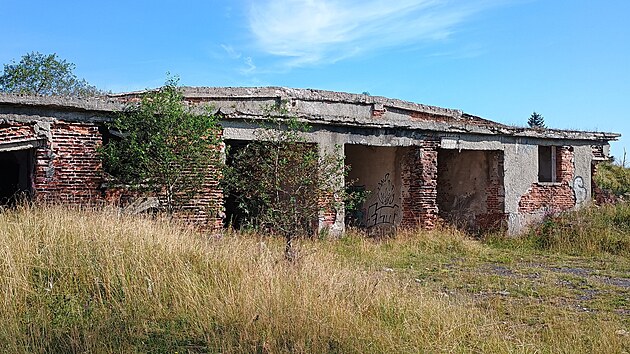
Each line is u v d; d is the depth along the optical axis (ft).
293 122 36.14
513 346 21.26
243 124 46.24
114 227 28.71
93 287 23.43
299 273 26.21
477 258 47.01
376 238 53.62
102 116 41.57
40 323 20.25
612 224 56.90
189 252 27.40
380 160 60.49
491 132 59.67
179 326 21.08
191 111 42.55
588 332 23.72
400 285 28.81
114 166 40.22
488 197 62.03
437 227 55.98
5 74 85.51
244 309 21.53
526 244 56.24
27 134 38.93
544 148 67.77
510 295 32.27
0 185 48.80
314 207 35.86
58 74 88.28
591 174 69.31
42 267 24.14
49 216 29.84
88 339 18.92
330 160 36.96
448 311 24.03
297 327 20.31
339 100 63.62
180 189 40.14
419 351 19.93
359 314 22.50
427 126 55.47
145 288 23.27
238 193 46.26
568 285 36.01
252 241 32.89
